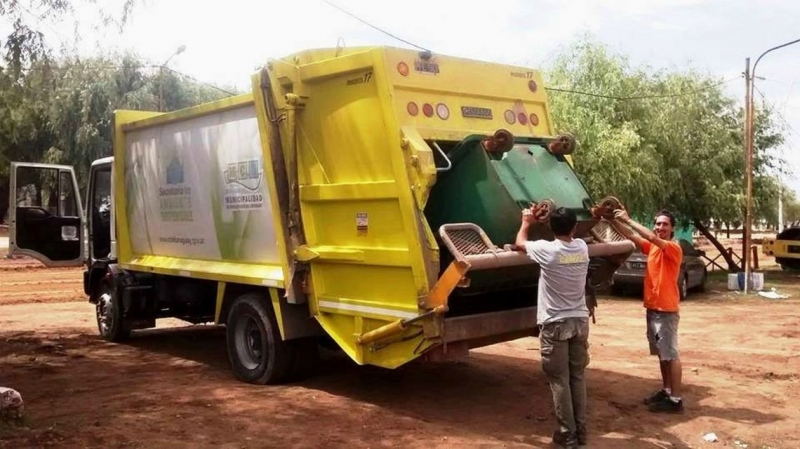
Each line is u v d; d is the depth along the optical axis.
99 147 29.91
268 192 7.81
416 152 6.34
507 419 6.84
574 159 19.41
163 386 8.06
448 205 6.92
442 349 6.52
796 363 9.87
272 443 6.01
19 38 9.69
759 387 8.42
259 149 7.93
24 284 20.61
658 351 7.24
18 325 12.96
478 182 6.67
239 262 8.45
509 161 6.79
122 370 8.99
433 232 6.99
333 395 7.63
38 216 11.47
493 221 6.60
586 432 6.23
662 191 21.05
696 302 17.83
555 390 5.96
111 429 6.28
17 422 6.30
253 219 8.12
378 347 6.89
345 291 7.18
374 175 6.74
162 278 10.50
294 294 7.48
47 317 14.09
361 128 6.82
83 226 11.94
